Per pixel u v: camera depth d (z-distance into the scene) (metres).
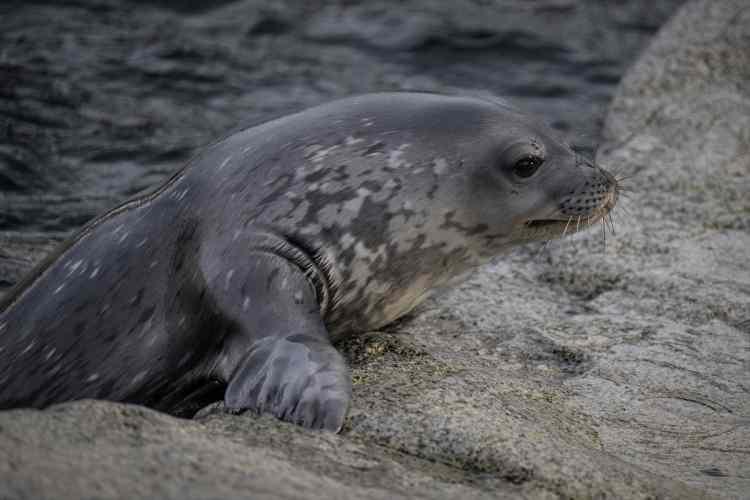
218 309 18.48
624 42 43.69
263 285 18.39
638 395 19.83
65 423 13.28
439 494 13.98
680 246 26.56
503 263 26.69
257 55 41.06
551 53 42.38
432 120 20.64
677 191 29.05
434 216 20.36
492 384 18.92
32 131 34.03
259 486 12.51
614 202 21.92
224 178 19.55
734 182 29.55
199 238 19.05
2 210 29.52
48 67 38.16
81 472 11.91
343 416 16.50
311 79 39.50
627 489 15.45
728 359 21.53
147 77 38.50
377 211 19.89
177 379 19.11
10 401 19.45
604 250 26.33
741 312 23.69
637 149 31.25
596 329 22.81
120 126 34.97
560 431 17.62
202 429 14.37
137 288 19.25
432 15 45.09
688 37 37.53
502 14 45.56
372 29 43.69
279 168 19.56
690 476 16.89
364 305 20.47
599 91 39.72
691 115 33.19
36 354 19.48
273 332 18.02
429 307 23.86
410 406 17.05
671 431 18.58
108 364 19.17
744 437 18.47
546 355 21.73
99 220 20.47
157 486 11.92
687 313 23.69
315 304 18.73
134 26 42.38
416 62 41.38
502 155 20.55
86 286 19.58
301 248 19.23
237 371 17.55
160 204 19.84
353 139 20.14
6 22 41.25
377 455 15.29
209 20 43.59
